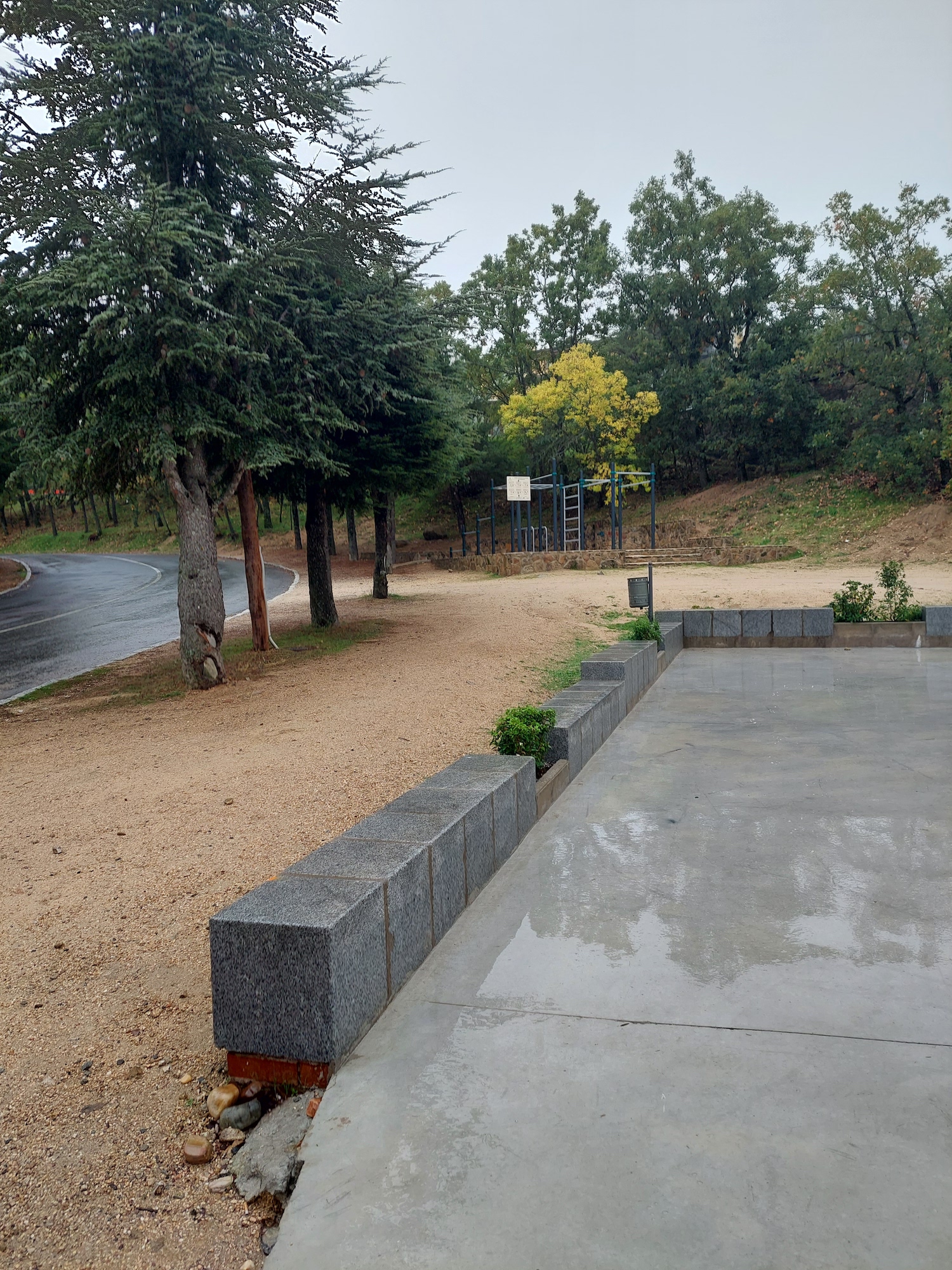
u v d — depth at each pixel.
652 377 49.47
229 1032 2.97
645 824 5.58
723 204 49.69
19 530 85.75
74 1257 2.24
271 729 9.34
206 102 10.84
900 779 6.35
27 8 9.69
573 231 53.28
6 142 10.25
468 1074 2.83
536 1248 2.07
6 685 14.54
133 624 22.39
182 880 5.05
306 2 11.12
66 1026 3.44
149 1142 2.71
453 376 15.88
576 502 54.41
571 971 3.56
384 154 11.63
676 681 11.56
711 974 3.48
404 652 14.42
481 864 4.55
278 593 29.31
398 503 60.25
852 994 3.28
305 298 13.30
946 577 23.36
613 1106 2.62
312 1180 2.36
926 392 36.94
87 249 9.70
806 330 45.69
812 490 40.09
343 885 3.25
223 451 12.47
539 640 15.27
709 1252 2.03
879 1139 2.42
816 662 12.99
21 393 11.13
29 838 6.07
